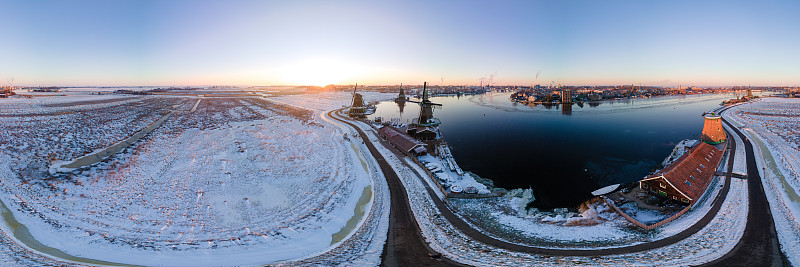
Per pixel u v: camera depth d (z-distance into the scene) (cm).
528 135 7294
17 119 6900
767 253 2177
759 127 7200
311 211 3002
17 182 3331
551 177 4362
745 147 5231
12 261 1919
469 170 4675
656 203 3153
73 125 6569
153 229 2533
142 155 4741
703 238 2417
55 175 3638
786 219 2684
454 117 10588
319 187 3612
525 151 5762
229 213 2888
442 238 2520
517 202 3425
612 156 5328
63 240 2286
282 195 3366
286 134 6750
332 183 3747
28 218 2598
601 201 3344
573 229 2703
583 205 3328
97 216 2730
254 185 3616
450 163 4691
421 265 2070
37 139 4978
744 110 11100
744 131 6712
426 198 3400
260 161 4597
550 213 3189
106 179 3669
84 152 4603
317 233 2600
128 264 1994
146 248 2212
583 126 8525
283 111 11338
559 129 8088
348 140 6153
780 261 2070
